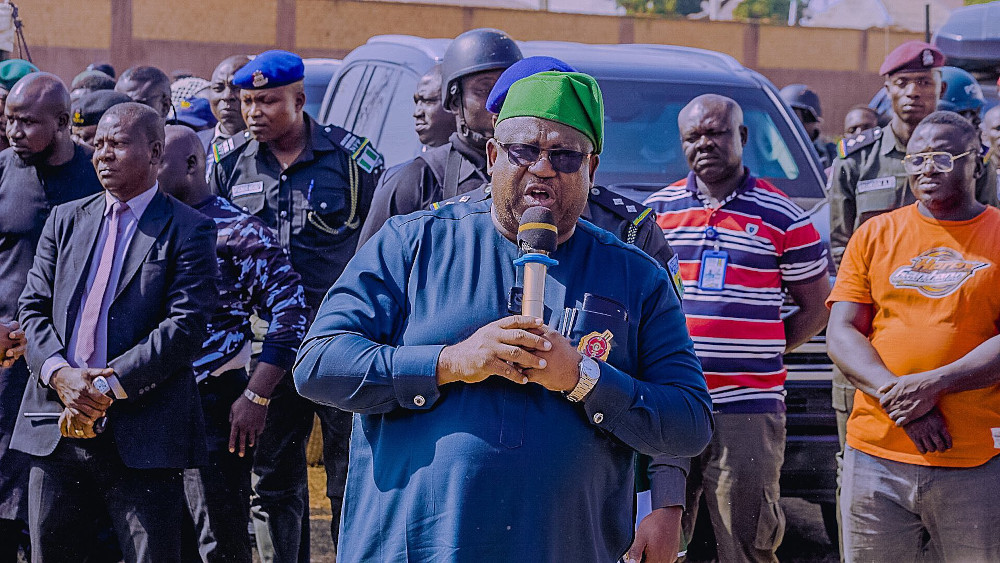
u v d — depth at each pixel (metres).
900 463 4.43
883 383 4.38
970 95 8.43
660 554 3.27
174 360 4.36
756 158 7.29
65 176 5.32
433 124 6.44
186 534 5.12
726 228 5.04
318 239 5.86
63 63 28.86
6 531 5.12
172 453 4.40
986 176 5.80
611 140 6.95
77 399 4.27
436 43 8.02
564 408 2.71
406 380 2.64
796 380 5.82
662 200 5.20
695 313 5.00
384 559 2.73
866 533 4.54
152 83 8.18
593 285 2.81
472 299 2.77
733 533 4.95
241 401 5.07
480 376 2.60
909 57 6.28
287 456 5.46
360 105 8.68
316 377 2.73
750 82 7.61
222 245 5.14
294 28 30.45
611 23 32.19
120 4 29.02
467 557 2.63
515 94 2.78
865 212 6.48
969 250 4.43
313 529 6.64
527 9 32.09
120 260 4.46
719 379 4.93
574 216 2.80
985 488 4.31
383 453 2.77
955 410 4.32
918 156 4.44
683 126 5.10
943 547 4.42
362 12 30.80
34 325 4.47
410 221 2.89
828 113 34.31
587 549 2.73
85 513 4.52
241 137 6.07
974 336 4.37
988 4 11.80
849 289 4.65
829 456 5.80
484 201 2.96
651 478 3.34
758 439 4.92
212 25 29.88
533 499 2.65
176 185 5.13
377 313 2.80
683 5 39.75
